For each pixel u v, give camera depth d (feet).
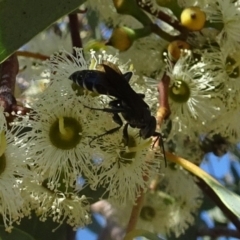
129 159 0.63
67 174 0.61
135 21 0.77
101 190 0.63
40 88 0.72
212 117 0.71
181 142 0.81
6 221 0.61
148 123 0.59
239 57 0.70
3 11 0.54
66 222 0.65
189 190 0.85
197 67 0.70
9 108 0.61
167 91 0.67
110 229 0.95
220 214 0.96
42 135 0.61
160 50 0.73
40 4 0.54
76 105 0.62
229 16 0.70
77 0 0.55
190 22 0.68
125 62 0.73
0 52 0.54
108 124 0.61
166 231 0.86
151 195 0.86
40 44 0.89
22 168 0.60
